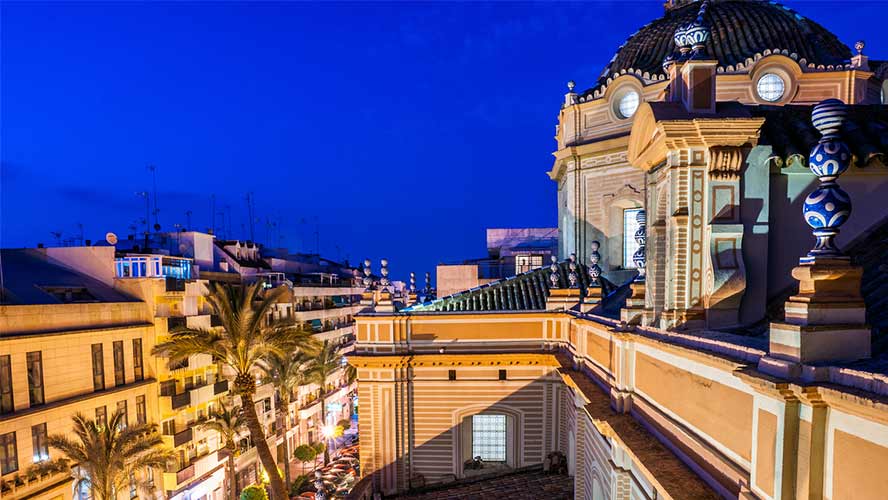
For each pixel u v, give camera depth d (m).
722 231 7.86
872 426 3.79
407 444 21.91
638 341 9.23
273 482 23.33
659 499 8.09
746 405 5.43
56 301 28.12
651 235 9.47
